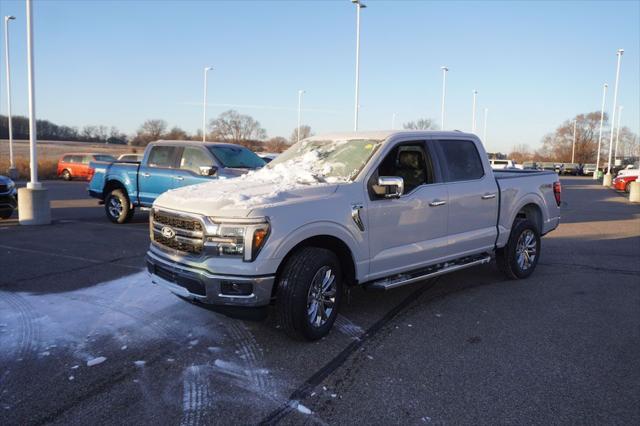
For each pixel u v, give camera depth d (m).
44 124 109.62
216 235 4.37
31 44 11.56
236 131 73.62
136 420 3.37
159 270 4.93
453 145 6.31
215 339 4.78
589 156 97.38
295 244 4.48
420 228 5.66
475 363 4.32
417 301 6.11
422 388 3.86
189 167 10.93
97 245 9.27
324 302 4.76
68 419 3.37
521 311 5.75
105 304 5.77
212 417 3.41
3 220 12.62
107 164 12.30
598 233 12.02
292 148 6.46
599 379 4.03
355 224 4.97
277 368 4.18
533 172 7.95
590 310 5.81
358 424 3.35
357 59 28.97
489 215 6.57
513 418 3.44
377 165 5.36
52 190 25.05
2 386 3.81
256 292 4.30
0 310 5.53
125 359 4.31
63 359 4.30
